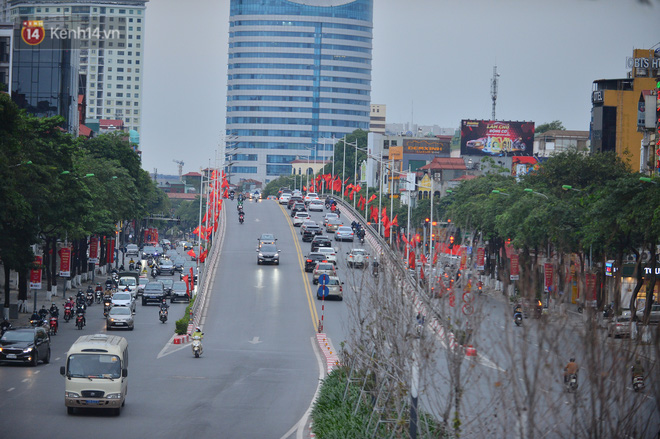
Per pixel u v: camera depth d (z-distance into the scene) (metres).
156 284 129.75
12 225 92.69
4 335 66.94
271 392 57.41
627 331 22.33
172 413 48.69
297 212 195.25
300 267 142.12
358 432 39.44
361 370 47.22
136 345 82.81
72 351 47.41
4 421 44.34
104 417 46.88
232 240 171.38
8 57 189.75
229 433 43.41
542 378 22.84
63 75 195.88
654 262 75.94
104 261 186.62
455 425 28.17
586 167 127.81
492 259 138.62
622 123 166.00
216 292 120.19
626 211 82.25
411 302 37.50
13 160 90.88
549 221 100.62
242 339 89.31
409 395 34.34
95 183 142.38
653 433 22.33
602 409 21.17
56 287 130.62
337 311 108.31
